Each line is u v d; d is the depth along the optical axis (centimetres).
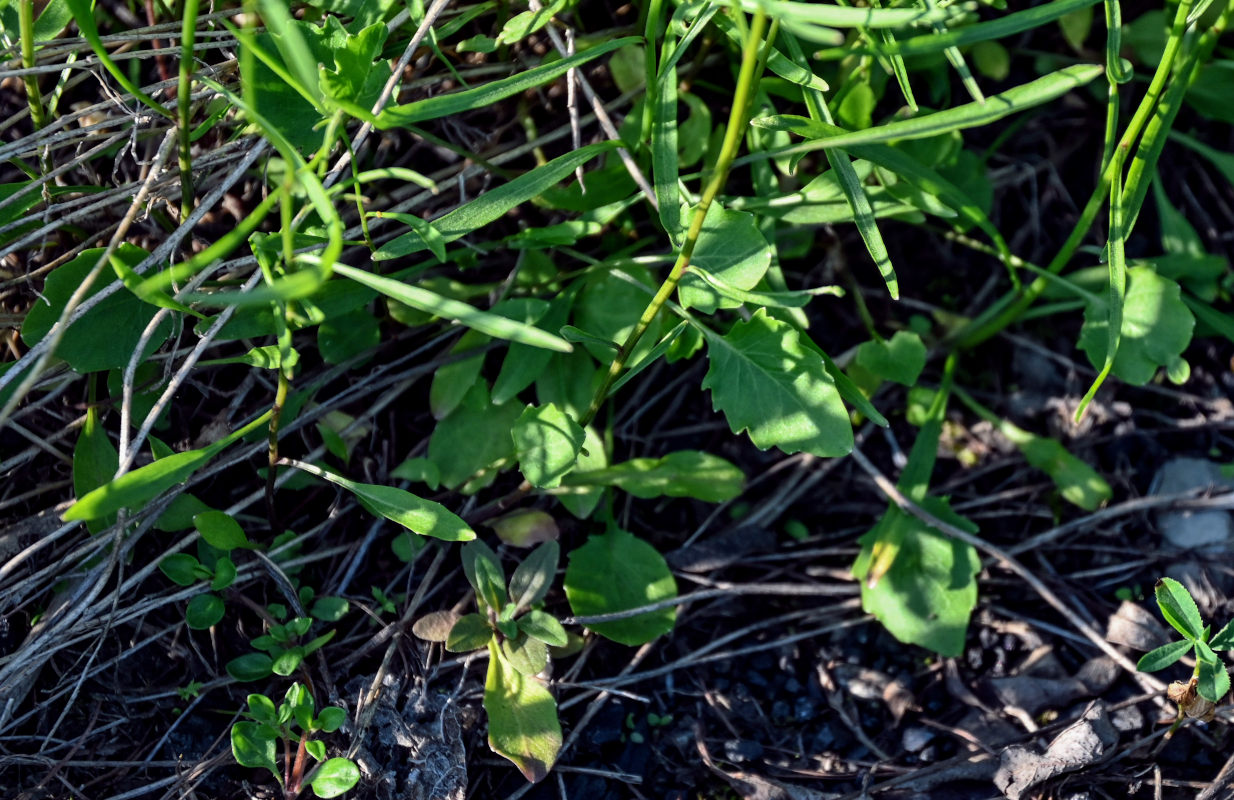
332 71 41
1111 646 47
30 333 43
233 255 46
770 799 45
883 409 50
